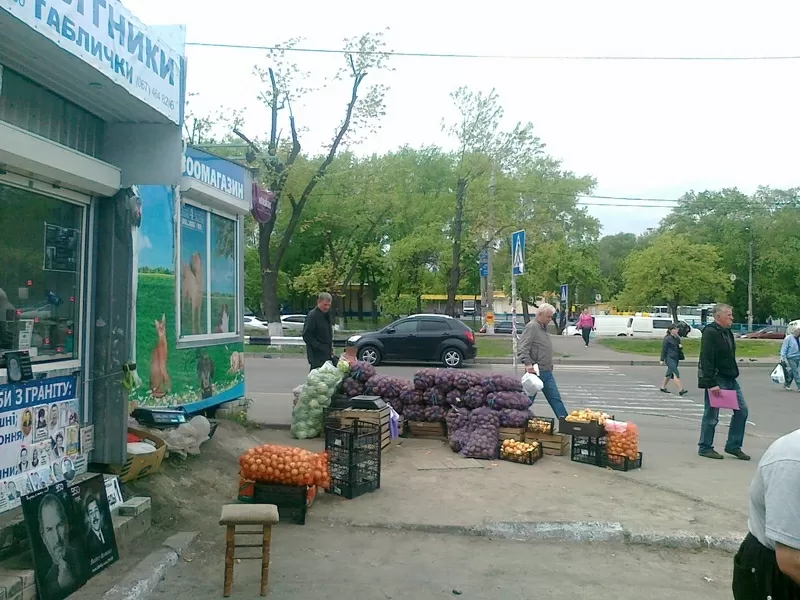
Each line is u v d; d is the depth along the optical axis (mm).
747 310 63562
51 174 4867
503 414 8617
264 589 4500
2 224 4695
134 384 5648
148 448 6016
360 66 25484
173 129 5691
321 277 34344
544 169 44125
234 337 9391
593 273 51344
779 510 2422
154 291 7320
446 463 8055
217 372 8828
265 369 20266
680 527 5992
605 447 8180
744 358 28125
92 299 5625
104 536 4617
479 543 5668
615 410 13906
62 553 4172
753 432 11906
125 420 5613
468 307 70062
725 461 8734
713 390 8820
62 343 5320
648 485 7406
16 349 4824
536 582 4918
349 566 5039
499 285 54938
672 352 16641
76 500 4430
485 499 6648
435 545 5570
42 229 5094
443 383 9289
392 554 5328
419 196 39438
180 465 6543
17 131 4418
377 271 46875
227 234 9344
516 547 5613
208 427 7168
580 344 32375
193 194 8148
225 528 5582
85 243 5551
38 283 5062
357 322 50906
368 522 5926
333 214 33844
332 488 6727
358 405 8773
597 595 4734
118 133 5688
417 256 39719
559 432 8398
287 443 8773
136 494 5617
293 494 5855
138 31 4984
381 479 7305
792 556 2377
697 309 68500
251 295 48438
